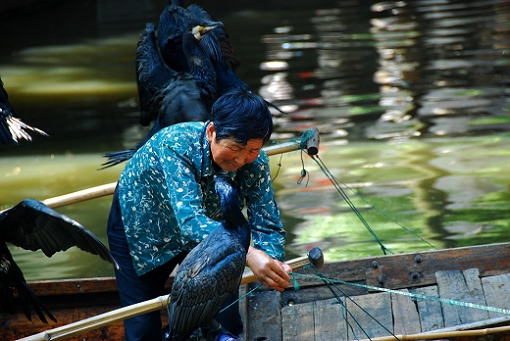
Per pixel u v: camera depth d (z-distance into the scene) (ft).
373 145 48.19
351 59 75.10
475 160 44.52
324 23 95.61
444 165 43.93
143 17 103.96
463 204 37.96
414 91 62.18
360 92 62.64
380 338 19.17
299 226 36.04
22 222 15.99
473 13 98.17
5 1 101.91
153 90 28.68
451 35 84.94
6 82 71.10
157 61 29.19
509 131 50.29
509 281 23.59
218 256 15.26
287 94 62.59
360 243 34.01
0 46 88.22
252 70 71.77
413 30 88.79
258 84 66.23
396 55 76.18
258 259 15.93
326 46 81.76
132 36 91.91
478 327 19.25
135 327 18.37
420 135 50.19
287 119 55.16
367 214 37.24
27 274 32.40
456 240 33.91
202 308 15.38
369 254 32.71
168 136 16.79
